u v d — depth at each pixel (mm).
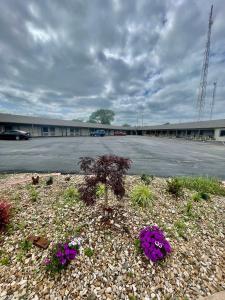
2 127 24453
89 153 11141
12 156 9836
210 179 5453
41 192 4102
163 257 2256
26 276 2016
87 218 3043
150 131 53531
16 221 2979
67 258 2066
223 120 28953
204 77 27281
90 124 46312
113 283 1944
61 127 36219
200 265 2223
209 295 1842
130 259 2254
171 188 4160
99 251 2363
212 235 2818
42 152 11438
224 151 13953
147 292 1860
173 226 2951
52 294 1816
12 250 2381
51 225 2891
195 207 3625
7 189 4309
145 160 9398
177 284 1959
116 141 23562
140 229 2803
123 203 3527
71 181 4941
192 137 32219
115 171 2754
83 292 1839
